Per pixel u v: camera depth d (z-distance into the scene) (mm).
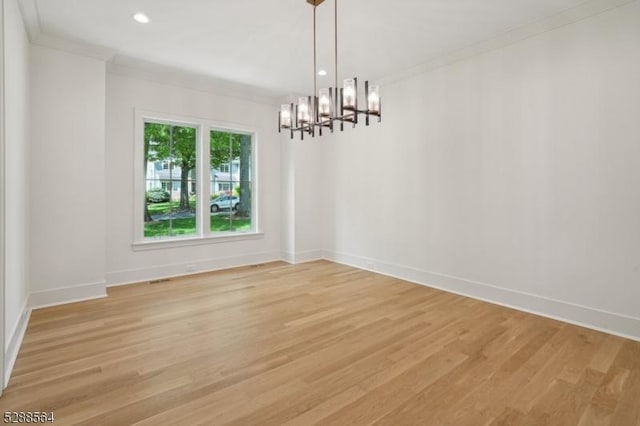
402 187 4582
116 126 4211
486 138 3660
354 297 3828
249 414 1800
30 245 3334
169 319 3143
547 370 2260
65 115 3520
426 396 1971
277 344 2643
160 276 4605
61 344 2607
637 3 2680
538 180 3270
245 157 5562
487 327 2980
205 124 4965
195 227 5039
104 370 2232
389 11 2973
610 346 2605
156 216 4680
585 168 2973
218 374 2197
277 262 5703
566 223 3098
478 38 3504
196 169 5016
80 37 3453
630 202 2742
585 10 2906
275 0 2811
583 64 2963
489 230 3664
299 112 2988
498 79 3549
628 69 2729
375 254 5016
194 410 1830
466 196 3861
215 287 4203
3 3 2057
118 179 4242
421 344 2648
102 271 3787
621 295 2799
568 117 3062
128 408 1840
